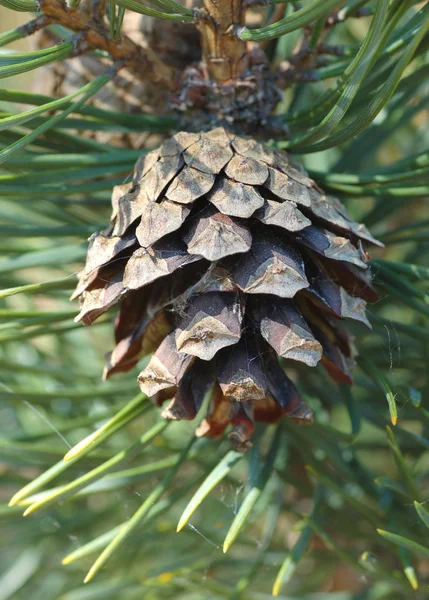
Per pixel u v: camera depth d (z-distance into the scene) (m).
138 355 0.18
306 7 0.15
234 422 0.17
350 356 0.18
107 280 0.17
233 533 0.17
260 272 0.16
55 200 0.21
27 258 0.19
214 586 0.21
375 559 0.19
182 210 0.16
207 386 0.17
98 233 0.17
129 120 0.19
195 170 0.16
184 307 0.16
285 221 0.16
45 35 0.21
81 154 0.18
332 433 0.18
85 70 0.20
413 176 0.18
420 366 0.21
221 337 0.16
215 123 0.19
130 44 0.18
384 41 0.15
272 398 0.17
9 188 0.18
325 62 0.19
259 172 0.16
